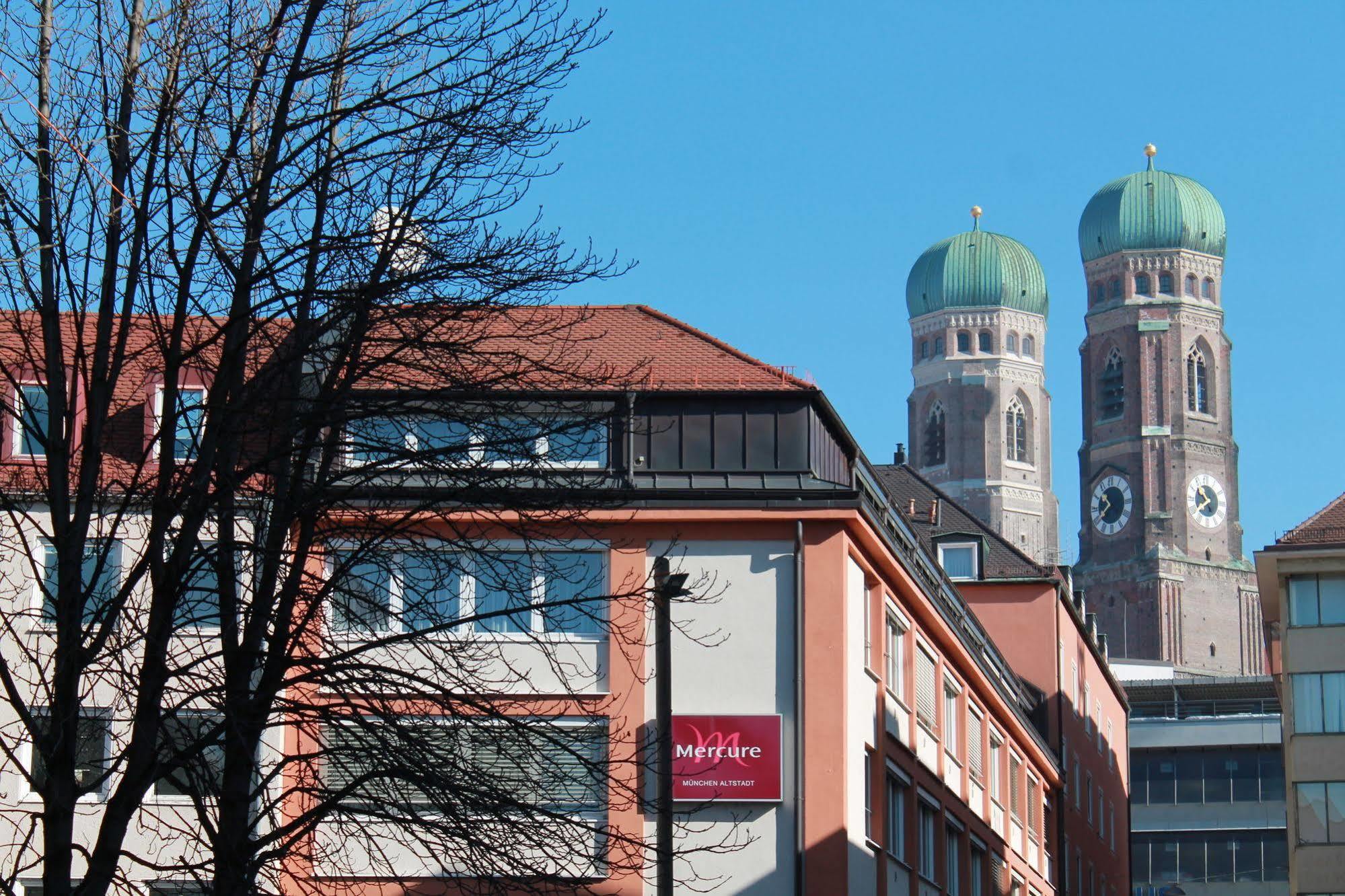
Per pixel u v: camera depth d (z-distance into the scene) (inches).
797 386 1729.8
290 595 924.0
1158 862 5733.3
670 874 1012.5
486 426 976.3
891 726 1845.5
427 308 948.6
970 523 3513.8
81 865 1569.9
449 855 921.5
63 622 832.9
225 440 917.2
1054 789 3208.7
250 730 881.5
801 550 1669.5
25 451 1593.3
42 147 877.8
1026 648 3299.7
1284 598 2947.8
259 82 929.5
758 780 1625.2
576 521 1013.2
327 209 957.8
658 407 1728.6
